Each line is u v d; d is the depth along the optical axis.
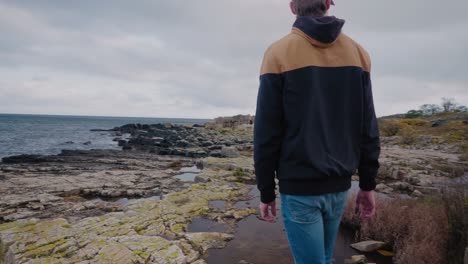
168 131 42.44
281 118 1.60
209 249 5.28
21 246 5.22
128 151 24.66
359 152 1.74
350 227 6.20
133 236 5.72
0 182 10.94
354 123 1.66
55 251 5.05
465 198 4.77
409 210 5.73
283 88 1.55
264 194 1.71
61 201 8.60
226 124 50.28
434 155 17.86
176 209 7.51
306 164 1.53
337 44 1.61
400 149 22.55
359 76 1.64
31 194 9.22
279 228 6.32
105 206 8.09
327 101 1.56
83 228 6.12
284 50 1.55
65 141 37.47
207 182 10.84
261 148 1.61
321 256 1.62
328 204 1.63
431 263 4.18
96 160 18.17
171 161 18.12
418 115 67.38
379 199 6.58
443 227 4.69
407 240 4.86
